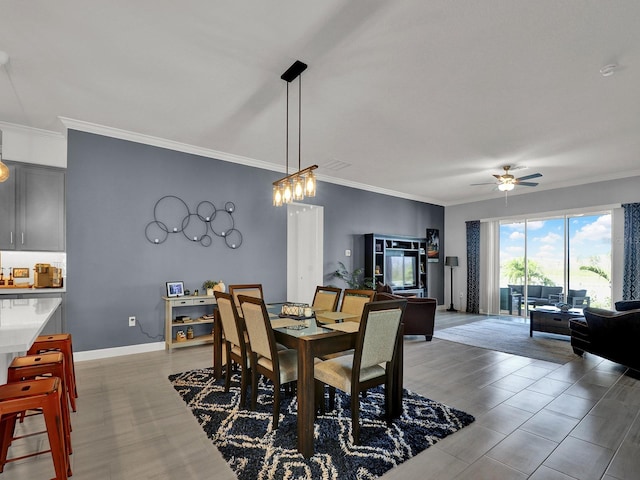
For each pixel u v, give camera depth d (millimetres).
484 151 4824
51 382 1689
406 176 6328
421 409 2764
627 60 2605
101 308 4086
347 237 6836
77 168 3986
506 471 1960
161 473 1924
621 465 2023
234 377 3465
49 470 1951
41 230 3805
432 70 2789
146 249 4402
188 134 4293
